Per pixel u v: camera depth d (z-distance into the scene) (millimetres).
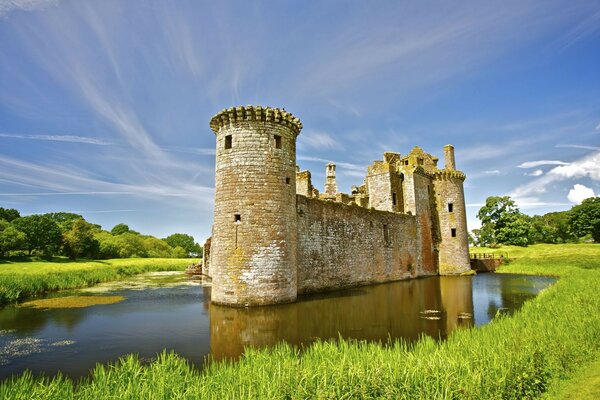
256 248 19469
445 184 42469
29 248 72688
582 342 10125
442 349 9031
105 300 23688
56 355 11633
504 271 42406
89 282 34625
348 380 7113
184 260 80750
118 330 14859
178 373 7945
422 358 8164
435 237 41719
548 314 12953
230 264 19500
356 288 28016
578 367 8938
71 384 7578
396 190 39312
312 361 8430
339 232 28281
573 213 76562
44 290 28922
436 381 7027
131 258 87938
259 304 19109
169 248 107688
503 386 7191
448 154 44000
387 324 15133
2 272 38844
